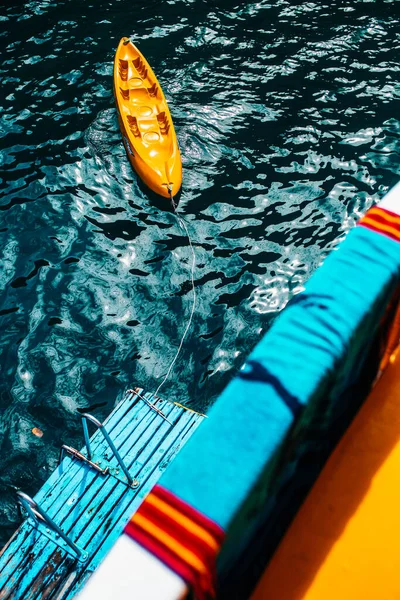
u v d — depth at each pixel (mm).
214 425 1769
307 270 13844
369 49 19656
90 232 14828
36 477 10867
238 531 1729
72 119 17672
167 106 16938
